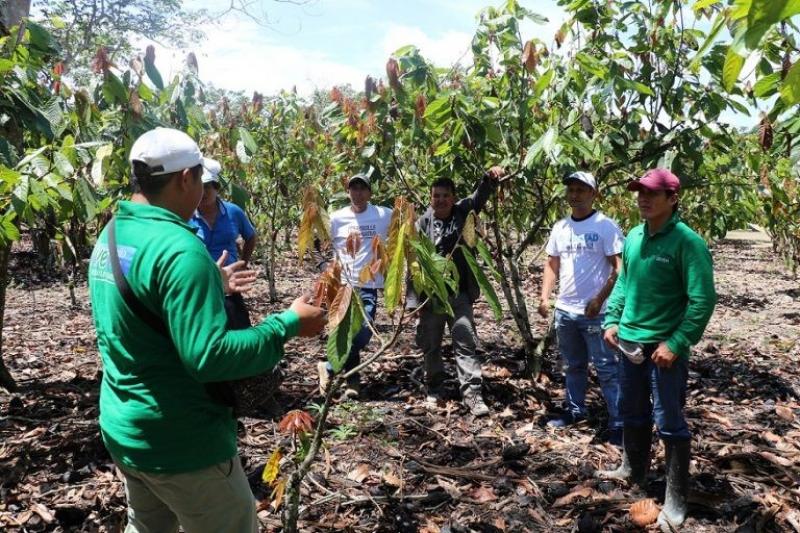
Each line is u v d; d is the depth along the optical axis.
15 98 3.83
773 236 14.40
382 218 4.96
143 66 3.94
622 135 4.77
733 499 3.30
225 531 1.97
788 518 3.12
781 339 7.32
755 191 6.85
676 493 3.08
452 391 5.05
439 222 4.56
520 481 3.54
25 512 3.18
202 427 1.86
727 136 4.82
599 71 4.33
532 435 4.21
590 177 4.17
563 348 4.37
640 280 3.14
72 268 8.80
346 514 3.21
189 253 1.71
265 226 10.87
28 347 6.63
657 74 4.92
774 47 3.19
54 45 4.34
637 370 3.34
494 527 3.12
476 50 5.04
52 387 5.16
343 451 3.89
